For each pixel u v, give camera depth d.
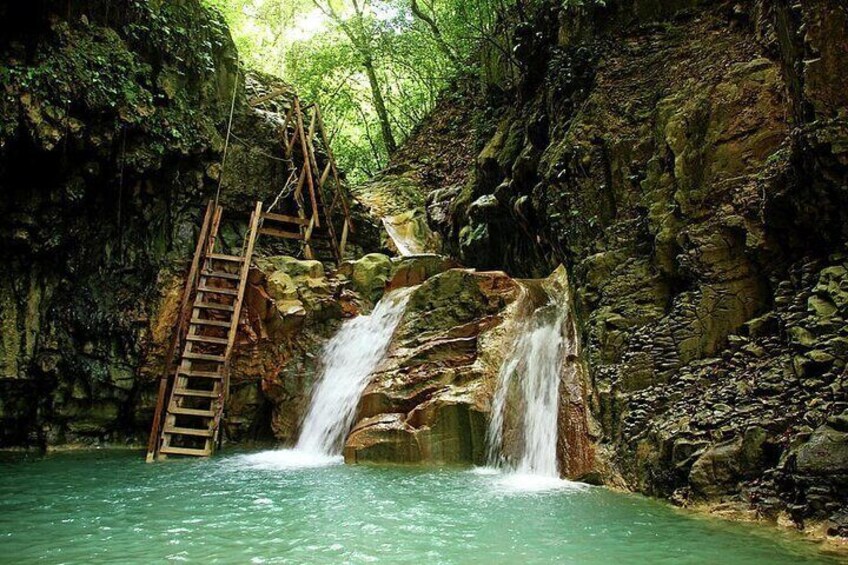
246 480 8.62
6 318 11.05
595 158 11.05
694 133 9.45
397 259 14.45
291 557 5.39
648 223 9.60
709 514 6.43
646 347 8.60
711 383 7.70
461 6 20.06
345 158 31.80
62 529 6.29
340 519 6.56
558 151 11.73
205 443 11.66
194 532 6.15
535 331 10.58
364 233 17.67
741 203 8.41
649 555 5.33
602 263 10.04
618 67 11.80
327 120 30.17
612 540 5.74
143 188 12.58
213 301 12.86
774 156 8.20
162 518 6.68
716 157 9.05
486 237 16.03
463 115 23.95
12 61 9.93
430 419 9.70
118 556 5.45
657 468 7.34
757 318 7.87
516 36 14.71
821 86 6.96
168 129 12.50
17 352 11.12
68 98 10.45
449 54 23.42
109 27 12.04
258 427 12.58
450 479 8.49
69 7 10.99
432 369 10.47
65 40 10.76
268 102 17.39
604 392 8.70
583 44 12.67
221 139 13.96
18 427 11.64
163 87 12.76
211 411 11.27
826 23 6.98
